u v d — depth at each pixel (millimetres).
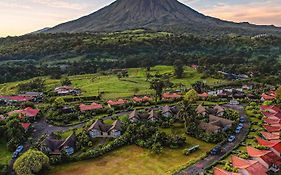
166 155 111125
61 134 131500
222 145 117000
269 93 199625
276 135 120188
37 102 189875
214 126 127625
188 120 136000
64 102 170375
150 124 137875
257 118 148375
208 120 142250
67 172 99812
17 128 125062
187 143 120875
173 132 132000
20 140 121125
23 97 194625
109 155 111688
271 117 145000
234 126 134625
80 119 149125
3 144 120688
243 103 179625
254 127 135875
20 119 142125
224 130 129750
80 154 111812
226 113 151375
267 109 157000
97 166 103750
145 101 176375
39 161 96688
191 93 172875
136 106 171250
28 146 119500
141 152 113812
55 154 110250
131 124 131000
